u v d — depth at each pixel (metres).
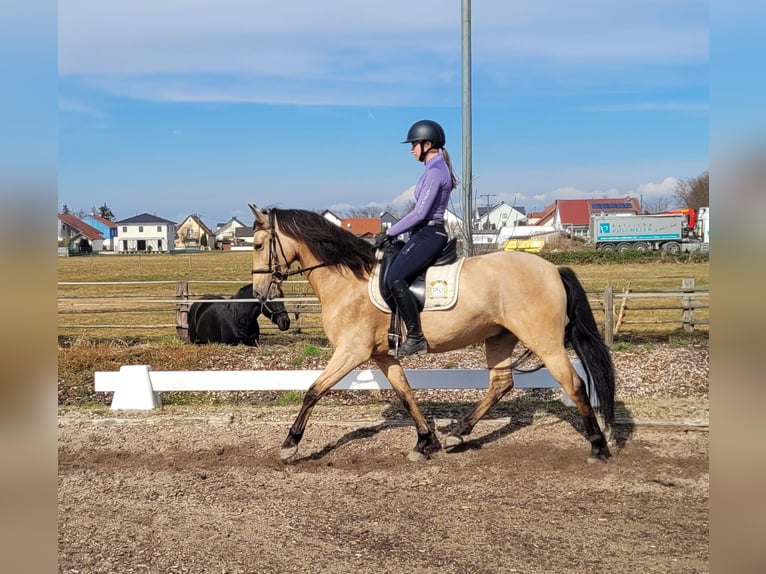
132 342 11.36
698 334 11.71
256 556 3.82
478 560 3.73
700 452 5.52
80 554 3.86
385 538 4.03
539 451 5.65
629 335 11.85
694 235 50.47
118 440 6.06
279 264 5.52
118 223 91.81
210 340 11.05
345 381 6.99
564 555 3.77
